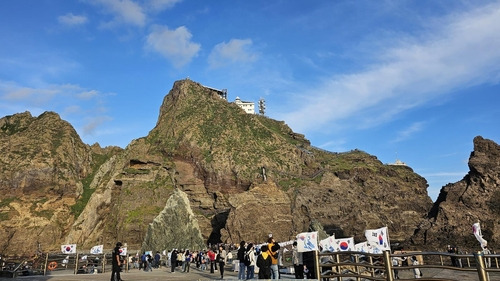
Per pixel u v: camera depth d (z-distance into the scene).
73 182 114.62
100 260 56.12
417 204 135.38
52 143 122.44
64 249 45.34
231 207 103.50
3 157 110.69
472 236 78.56
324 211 112.75
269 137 142.88
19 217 98.38
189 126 138.00
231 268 45.72
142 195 110.12
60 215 105.81
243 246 27.34
